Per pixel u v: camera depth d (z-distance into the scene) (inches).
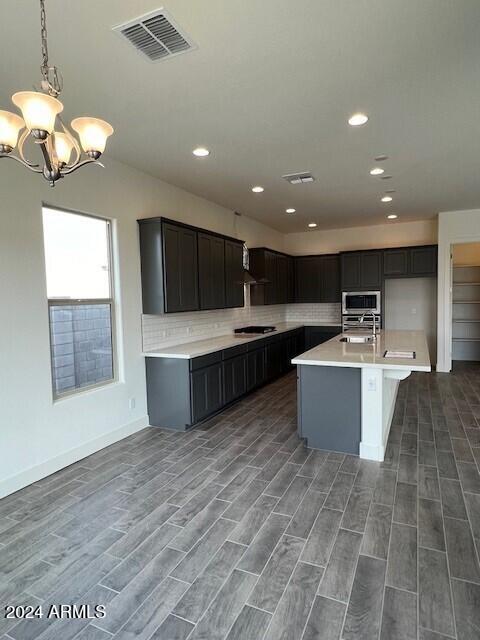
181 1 68.8
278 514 99.0
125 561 82.7
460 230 250.7
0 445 109.8
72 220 136.9
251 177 173.0
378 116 116.5
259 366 225.1
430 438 148.1
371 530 91.7
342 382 134.6
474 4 71.1
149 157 147.5
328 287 309.7
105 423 145.8
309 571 78.7
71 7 69.6
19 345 114.7
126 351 156.4
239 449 141.0
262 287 262.5
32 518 99.3
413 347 159.3
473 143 137.9
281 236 327.9
